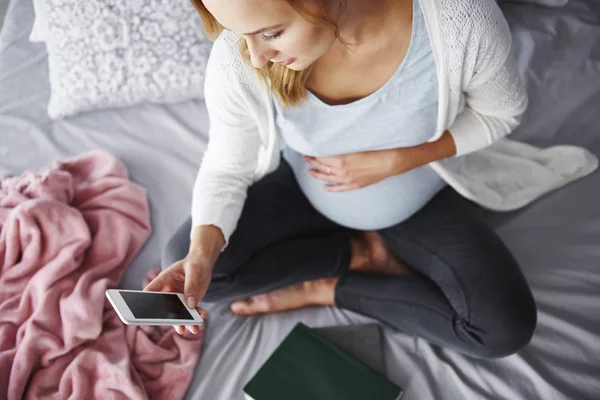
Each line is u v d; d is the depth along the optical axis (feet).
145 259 4.59
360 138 3.43
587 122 5.03
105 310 4.19
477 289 3.73
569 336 3.97
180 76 5.25
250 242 3.96
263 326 4.25
